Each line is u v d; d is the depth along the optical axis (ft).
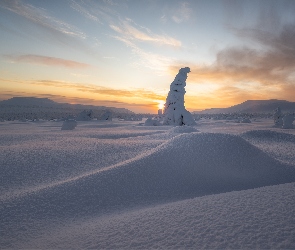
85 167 32.30
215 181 24.71
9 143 52.95
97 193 21.48
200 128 104.01
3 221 16.78
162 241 10.98
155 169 26.02
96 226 14.76
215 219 12.45
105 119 200.44
